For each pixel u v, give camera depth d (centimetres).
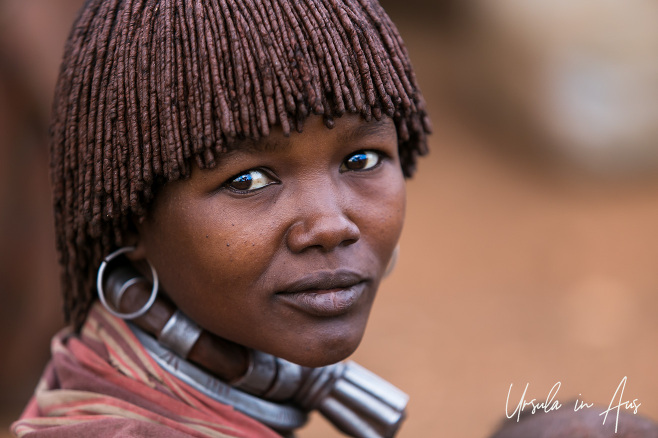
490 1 1839
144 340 225
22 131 577
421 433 688
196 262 206
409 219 1241
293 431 256
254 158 199
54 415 220
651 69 1667
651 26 1755
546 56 1734
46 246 598
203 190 201
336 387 248
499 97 1642
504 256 1120
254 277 204
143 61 200
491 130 1556
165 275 217
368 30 207
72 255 230
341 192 208
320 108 194
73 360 233
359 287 212
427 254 1123
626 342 861
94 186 210
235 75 195
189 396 219
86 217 214
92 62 210
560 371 798
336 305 205
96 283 236
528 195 1348
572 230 1214
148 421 211
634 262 1095
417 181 1381
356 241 209
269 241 201
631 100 1622
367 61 205
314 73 196
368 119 205
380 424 247
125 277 227
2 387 601
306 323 207
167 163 199
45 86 559
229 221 201
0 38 552
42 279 598
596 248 1148
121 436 197
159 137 200
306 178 203
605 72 1681
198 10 198
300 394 243
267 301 206
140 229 219
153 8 204
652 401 734
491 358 829
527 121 1579
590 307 955
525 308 951
